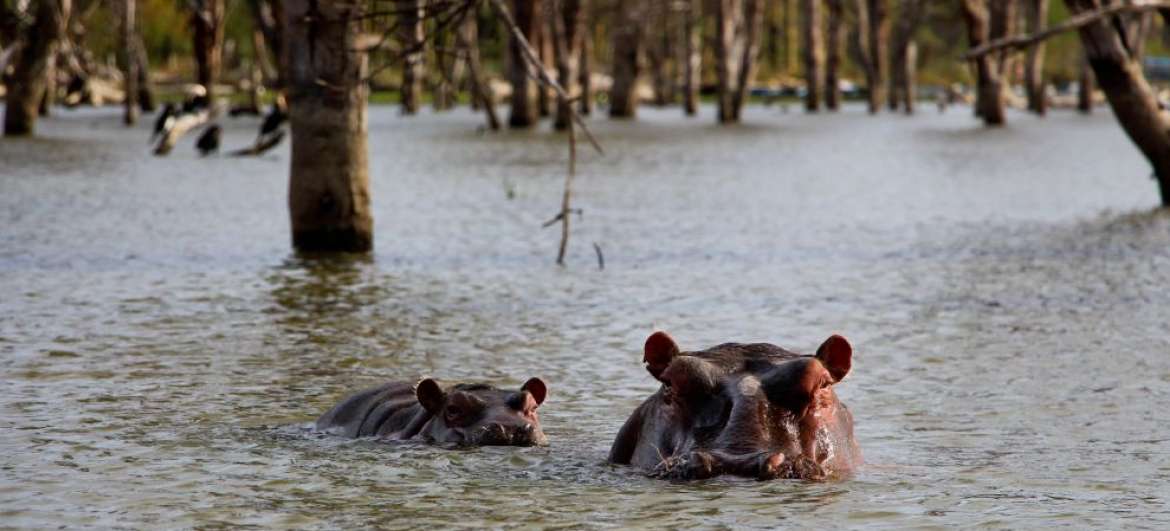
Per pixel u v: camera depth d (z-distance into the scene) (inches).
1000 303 928.9
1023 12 5187.0
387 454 520.4
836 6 5036.9
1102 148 2878.9
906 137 3309.5
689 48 4466.0
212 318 866.8
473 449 526.0
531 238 1307.8
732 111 4092.0
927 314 887.1
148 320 856.9
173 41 5561.0
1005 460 514.0
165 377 689.0
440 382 601.6
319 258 1151.6
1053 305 918.4
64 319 857.5
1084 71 4864.7
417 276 1058.1
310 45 1145.4
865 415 604.4
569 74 3666.3
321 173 1173.7
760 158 2529.5
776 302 938.7
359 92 1168.2
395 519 432.1
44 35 2947.8
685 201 1702.8
